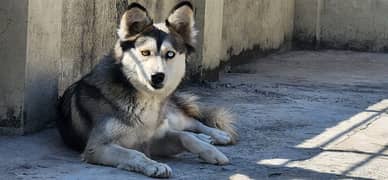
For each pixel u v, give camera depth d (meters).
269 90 14.33
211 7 14.48
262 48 19.83
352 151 9.20
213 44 14.82
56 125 9.51
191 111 9.48
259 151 8.94
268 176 7.68
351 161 8.62
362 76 17.30
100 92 8.05
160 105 8.09
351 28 22.33
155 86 7.65
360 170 8.19
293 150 9.09
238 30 17.73
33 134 9.18
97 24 11.10
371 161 8.66
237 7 17.50
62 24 10.16
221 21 15.27
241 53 18.16
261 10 19.42
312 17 22.27
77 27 10.55
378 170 8.23
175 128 9.05
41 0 9.10
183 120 9.21
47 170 7.52
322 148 9.30
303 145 9.42
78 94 8.50
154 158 8.38
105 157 7.67
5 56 8.92
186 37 8.06
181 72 8.00
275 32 20.83
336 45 22.39
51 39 9.46
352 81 16.36
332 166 8.30
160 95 7.94
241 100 12.93
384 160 8.76
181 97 9.42
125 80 7.86
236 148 9.05
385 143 9.81
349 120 11.43
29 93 9.06
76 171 7.48
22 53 8.89
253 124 10.71
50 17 9.38
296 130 10.42
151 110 7.99
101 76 8.12
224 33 16.67
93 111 8.12
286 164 8.29
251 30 18.78
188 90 13.62
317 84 15.58
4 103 9.02
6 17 8.87
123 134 7.89
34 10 8.95
